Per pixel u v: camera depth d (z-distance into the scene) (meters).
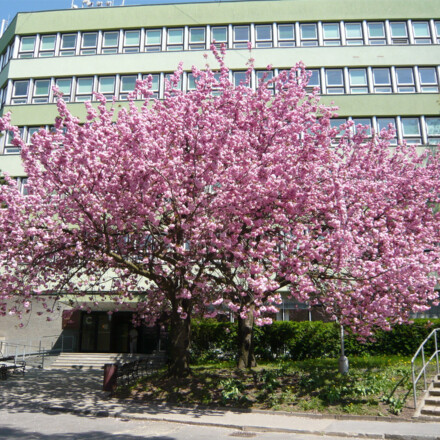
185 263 10.84
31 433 8.59
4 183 19.08
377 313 11.45
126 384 14.05
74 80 25.92
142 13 26.80
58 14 27.25
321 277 11.38
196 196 11.04
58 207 11.70
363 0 26.08
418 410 9.59
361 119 23.89
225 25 26.36
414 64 24.75
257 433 8.81
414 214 13.31
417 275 11.02
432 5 25.98
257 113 12.12
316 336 18.66
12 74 26.20
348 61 24.91
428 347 17.27
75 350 24.47
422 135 23.53
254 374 13.40
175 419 9.90
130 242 13.09
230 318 21.03
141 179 10.30
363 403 10.29
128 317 24.91
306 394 11.16
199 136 10.72
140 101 24.81
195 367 16.12
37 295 14.40
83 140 10.17
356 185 13.12
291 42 25.92
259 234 11.00
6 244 11.21
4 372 16.75
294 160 11.41
